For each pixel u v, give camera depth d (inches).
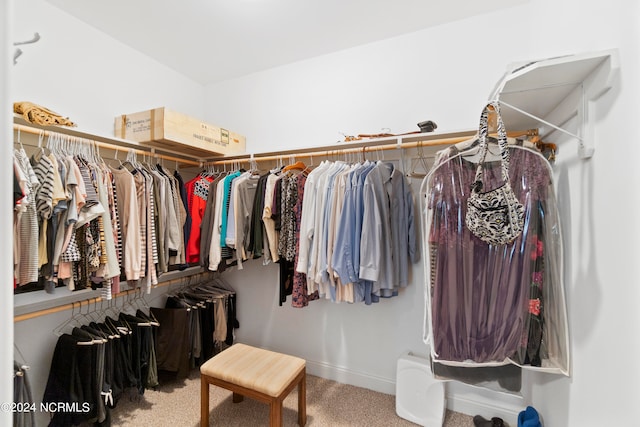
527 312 41.2
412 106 75.5
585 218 37.8
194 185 82.5
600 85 33.2
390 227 64.3
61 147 59.9
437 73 72.9
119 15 69.1
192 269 98.5
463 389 70.1
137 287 68.1
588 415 36.0
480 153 37.7
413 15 69.1
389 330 78.2
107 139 68.3
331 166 69.9
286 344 92.2
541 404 54.1
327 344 86.0
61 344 61.2
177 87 96.0
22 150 49.3
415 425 66.2
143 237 66.1
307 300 72.9
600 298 33.8
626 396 28.7
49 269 51.7
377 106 79.6
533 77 36.7
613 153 31.7
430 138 65.9
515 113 50.1
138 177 66.9
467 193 44.2
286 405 73.2
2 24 12.4
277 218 73.7
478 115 68.9
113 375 65.7
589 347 36.0
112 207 61.9
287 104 91.8
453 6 66.1
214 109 103.7
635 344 27.6
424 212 47.9
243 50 84.2
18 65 60.1
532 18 60.6
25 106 52.6
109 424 62.8
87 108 72.0
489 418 66.9
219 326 92.2
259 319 96.5
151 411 70.1
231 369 62.6
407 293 76.0
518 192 42.6
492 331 42.5
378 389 79.1
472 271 43.6
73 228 53.6
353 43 80.8
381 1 64.5
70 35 68.5
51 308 60.7
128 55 81.5
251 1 64.6
